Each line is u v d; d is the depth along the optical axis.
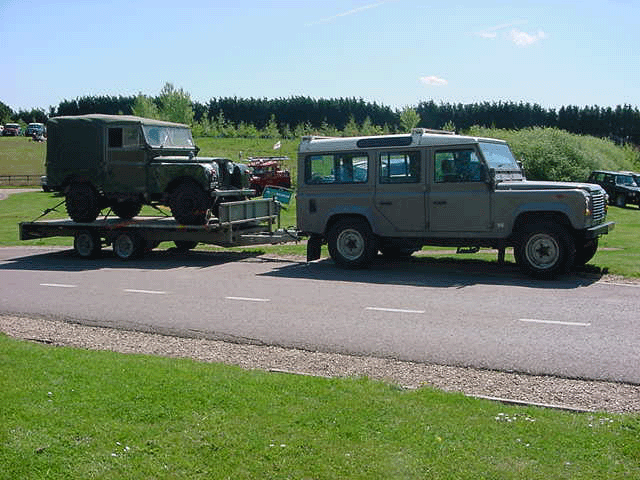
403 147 12.58
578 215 11.18
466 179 12.05
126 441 4.65
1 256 17.20
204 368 6.38
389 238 12.94
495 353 7.05
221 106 142.75
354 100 142.12
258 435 4.70
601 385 5.98
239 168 16.08
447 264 13.53
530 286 10.84
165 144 15.92
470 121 130.88
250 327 8.52
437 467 4.18
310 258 13.77
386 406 5.23
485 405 5.28
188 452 4.47
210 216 15.05
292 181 43.38
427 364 6.77
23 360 6.72
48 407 5.30
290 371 6.55
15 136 99.19
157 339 8.09
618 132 121.62
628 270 11.93
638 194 30.52
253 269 13.61
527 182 12.13
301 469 4.21
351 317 8.93
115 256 16.56
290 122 141.38
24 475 4.23
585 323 8.27
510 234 11.73
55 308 10.08
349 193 13.13
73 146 15.94
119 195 15.80
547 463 4.21
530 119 127.69
